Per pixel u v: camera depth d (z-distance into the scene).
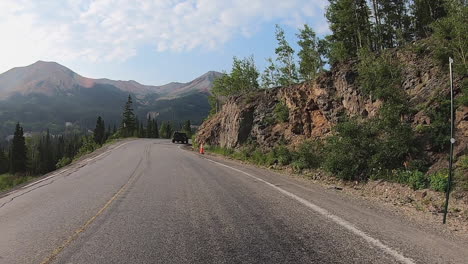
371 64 14.45
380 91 12.76
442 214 6.88
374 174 10.57
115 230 6.04
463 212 6.91
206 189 10.26
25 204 9.05
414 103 11.74
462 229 5.82
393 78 13.28
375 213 6.91
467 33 10.60
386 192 9.28
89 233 5.90
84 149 44.25
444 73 11.63
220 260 4.48
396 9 29.25
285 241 5.20
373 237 5.27
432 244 4.93
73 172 16.50
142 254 4.77
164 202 8.41
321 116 18.38
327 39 30.83
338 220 6.34
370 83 13.91
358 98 15.21
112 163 20.08
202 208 7.66
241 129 24.64
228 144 26.72
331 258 4.46
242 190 10.01
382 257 4.44
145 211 7.47
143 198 8.99
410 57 13.68
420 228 5.81
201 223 6.38
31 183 13.85
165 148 35.38
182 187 10.70
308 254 4.62
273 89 25.11
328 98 17.38
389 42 29.84
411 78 12.95
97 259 4.63
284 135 20.75
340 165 11.55
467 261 4.27
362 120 14.05
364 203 7.97
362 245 4.91
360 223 6.12
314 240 5.21
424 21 26.66
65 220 6.92
